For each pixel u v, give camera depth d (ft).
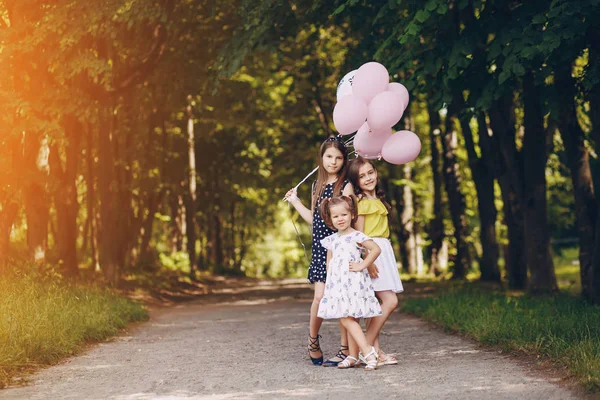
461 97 38.45
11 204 43.27
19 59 42.50
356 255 21.09
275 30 45.60
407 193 94.02
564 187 82.74
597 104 36.96
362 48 43.86
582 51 33.71
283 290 76.95
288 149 92.32
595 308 31.01
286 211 156.97
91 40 49.65
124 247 76.13
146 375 21.18
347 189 21.97
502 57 33.50
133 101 62.08
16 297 30.76
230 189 111.96
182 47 58.03
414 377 19.21
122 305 39.22
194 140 94.27
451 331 29.30
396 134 23.04
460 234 76.48
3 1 41.81
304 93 80.74
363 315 20.72
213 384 19.42
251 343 28.02
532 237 46.42
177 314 45.47
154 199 90.89
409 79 35.40
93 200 75.25
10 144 42.88
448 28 34.55
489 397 16.43
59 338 25.91
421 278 80.18
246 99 79.77
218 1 53.01
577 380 17.38
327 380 19.38
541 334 22.98
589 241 42.19
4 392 18.78
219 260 124.47
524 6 32.60
